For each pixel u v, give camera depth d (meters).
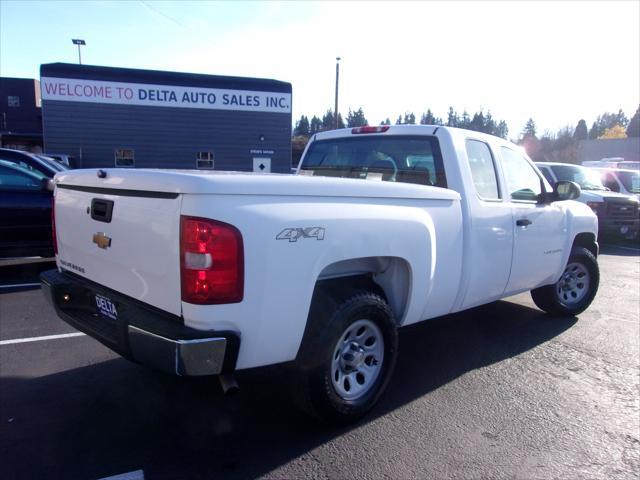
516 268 4.66
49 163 8.08
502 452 3.11
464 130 4.31
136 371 4.11
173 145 23.12
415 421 3.44
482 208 4.18
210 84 23.19
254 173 3.24
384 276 3.62
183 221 2.50
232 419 3.40
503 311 6.17
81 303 3.41
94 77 21.67
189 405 3.58
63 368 4.13
